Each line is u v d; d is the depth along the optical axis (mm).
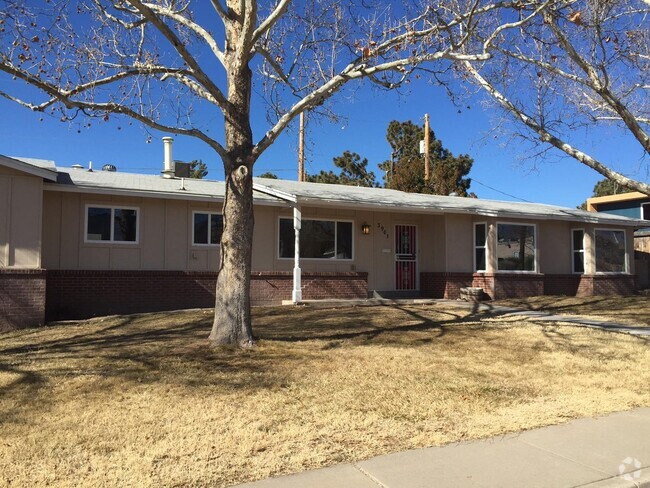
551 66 12148
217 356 8352
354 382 7164
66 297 13773
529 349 9430
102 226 14500
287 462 4727
